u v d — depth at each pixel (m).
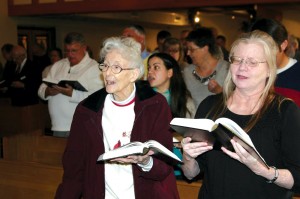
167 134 2.05
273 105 1.77
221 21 14.43
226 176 1.81
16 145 3.65
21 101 6.43
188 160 1.93
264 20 2.48
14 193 3.21
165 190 2.11
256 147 1.76
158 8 7.59
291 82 2.61
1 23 9.25
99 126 2.07
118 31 13.14
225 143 1.65
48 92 4.09
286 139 1.72
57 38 10.98
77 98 3.99
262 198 1.77
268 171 1.67
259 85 1.81
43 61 8.06
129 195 2.08
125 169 2.07
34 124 6.32
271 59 1.77
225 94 1.90
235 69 1.79
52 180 3.07
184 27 14.23
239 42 1.80
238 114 1.83
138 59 2.02
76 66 4.11
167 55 3.30
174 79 3.29
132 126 2.06
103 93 2.13
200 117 1.95
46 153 3.56
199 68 3.66
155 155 1.90
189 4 7.30
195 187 2.65
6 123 6.31
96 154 2.07
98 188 2.08
